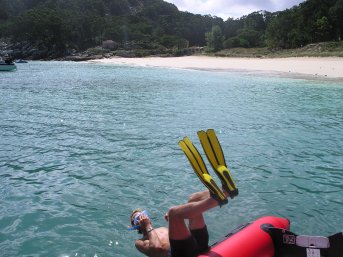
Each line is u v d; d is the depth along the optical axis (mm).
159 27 113688
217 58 61438
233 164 7797
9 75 32156
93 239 4980
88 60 80188
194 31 118562
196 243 3750
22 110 14031
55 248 4766
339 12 62656
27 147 9016
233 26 111625
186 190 6523
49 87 22156
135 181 6906
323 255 3549
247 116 12906
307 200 6172
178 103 15805
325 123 11875
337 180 7004
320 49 55688
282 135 10250
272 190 6543
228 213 5734
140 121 12000
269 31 72062
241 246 3586
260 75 29609
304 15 68312
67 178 7055
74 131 10633
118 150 8781
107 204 5988
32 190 6516
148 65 50531
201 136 3619
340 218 5594
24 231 5160
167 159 8125
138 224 4406
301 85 22484
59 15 101000
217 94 18719
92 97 17703
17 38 102875
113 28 100750
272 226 3846
